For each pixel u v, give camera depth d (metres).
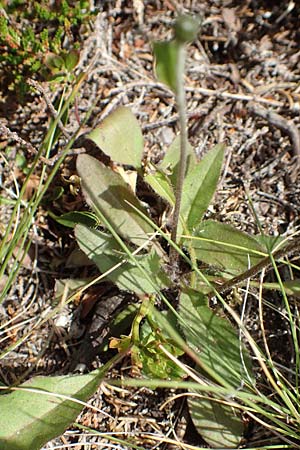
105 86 0.46
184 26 0.25
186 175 0.41
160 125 0.46
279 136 0.45
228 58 0.48
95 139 0.41
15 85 0.44
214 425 0.38
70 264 0.42
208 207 0.42
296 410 0.38
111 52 0.48
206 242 0.40
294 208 0.43
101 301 0.41
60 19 0.44
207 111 0.46
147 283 0.39
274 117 0.45
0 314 0.42
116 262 0.39
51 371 0.41
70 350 0.41
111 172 0.40
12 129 0.45
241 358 0.38
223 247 0.40
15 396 0.37
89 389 0.37
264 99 0.46
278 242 0.40
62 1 0.43
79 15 0.44
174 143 0.42
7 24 0.44
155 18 0.49
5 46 0.44
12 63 0.43
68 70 0.43
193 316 0.39
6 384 0.40
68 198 0.44
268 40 0.48
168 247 0.42
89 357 0.40
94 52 0.47
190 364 0.40
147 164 0.41
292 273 0.41
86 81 0.46
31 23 0.45
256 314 0.41
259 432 0.39
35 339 0.41
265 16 0.49
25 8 0.44
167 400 0.39
